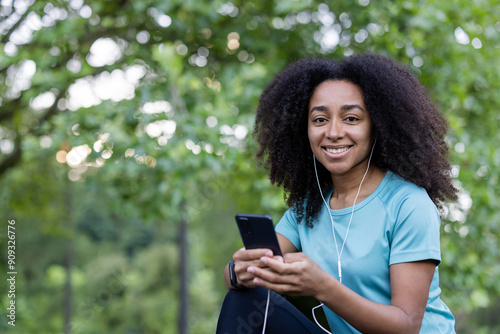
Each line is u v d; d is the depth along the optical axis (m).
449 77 4.30
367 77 1.63
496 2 4.26
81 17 4.31
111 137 3.76
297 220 1.83
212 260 11.46
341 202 1.72
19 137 5.75
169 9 4.00
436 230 1.51
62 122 3.96
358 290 1.58
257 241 1.41
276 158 1.93
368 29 4.17
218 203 7.05
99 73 4.53
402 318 1.39
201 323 16.48
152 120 3.84
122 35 4.70
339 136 1.61
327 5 4.38
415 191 1.58
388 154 1.66
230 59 4.74
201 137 3.94
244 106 4.22
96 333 15.88
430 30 4.07
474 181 4.10
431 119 1.71
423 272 1.48
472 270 4.04
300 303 1.77
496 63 4.49
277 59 4.50
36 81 3.99
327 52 4.43
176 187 3.89
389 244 1.56
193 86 3.91
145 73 4.41
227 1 4.20
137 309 16.33
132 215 4.48
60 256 17.20
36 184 7.10
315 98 1.66
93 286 17.28
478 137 4.45
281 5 3.91
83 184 4.57
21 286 16.14
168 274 17.14
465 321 10.41
